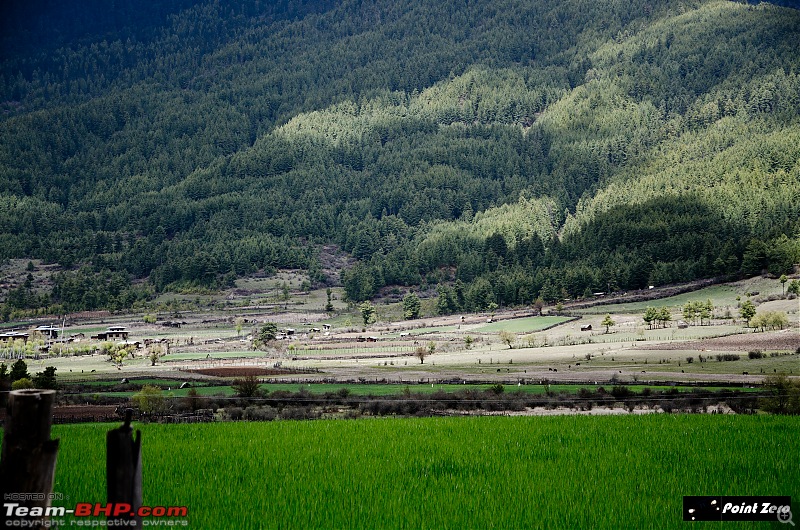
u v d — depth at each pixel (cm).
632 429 6725
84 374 18662
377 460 5253
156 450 5681
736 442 5878
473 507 3906
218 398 11638
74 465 4766
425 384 14625
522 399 11488
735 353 19288
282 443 6069
